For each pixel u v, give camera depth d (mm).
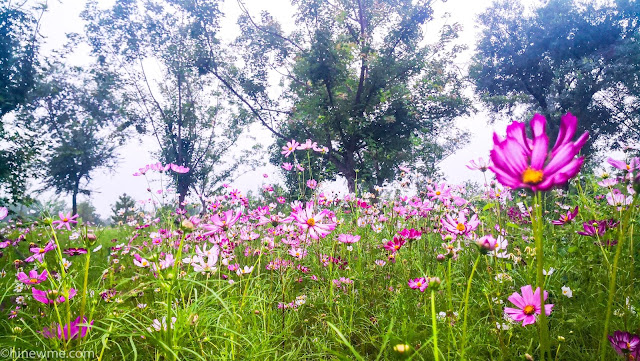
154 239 2998
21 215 3711
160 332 1500
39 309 2037
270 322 2109
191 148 25453
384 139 17594
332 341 2076
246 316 2066
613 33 20141
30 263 3066
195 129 25500
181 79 24297
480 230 2832
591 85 19000
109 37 22938
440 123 20672
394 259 2900
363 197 4980
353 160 17453
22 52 14242
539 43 21234
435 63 19156
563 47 20359
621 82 19234
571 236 3088
